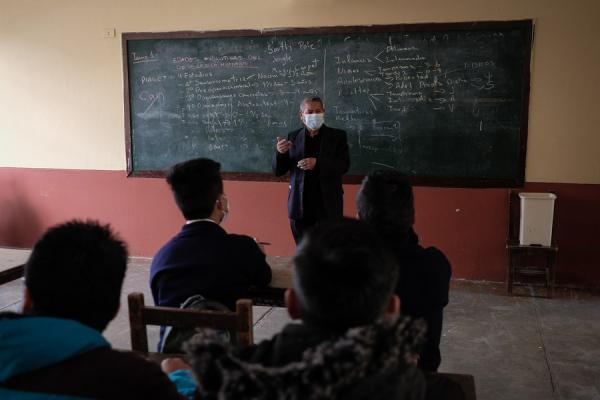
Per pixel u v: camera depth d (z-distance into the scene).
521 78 4.14
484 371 2.94
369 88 4.39
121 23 4.84
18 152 5.27
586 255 4.21
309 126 3.56
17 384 0.96
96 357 1.00
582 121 4.10
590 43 4.01
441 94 4.28
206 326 1.54
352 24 4.37
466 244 4.39
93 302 1.07
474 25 4.14
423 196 4.40
